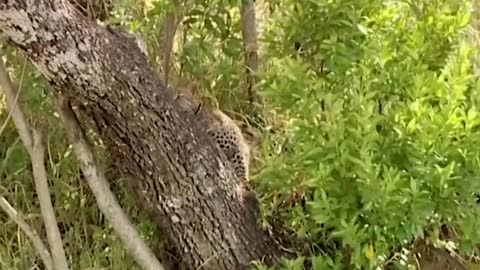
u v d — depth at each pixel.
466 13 4.32
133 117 4.14
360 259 3.99
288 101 4.11
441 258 4.39
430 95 4.09
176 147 4.27
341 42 4.11
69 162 4.89
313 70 4.25
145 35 4.36
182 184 4.32
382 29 4.15
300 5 4.22
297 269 4.18
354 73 4.09
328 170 3.96
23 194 4.88
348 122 3.99
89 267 4.67
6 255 4.71
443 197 3.96
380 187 3.85
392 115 4.01
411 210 3.89
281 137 4.63
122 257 4.66
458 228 4.21
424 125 3.96
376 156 4.00
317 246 4.45
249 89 5.06
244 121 5.03
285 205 4.54
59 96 4.14
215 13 4.59
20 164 4.94
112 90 4.02
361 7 4.09
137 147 4.22
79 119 4.27
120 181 4.69
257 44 4.92
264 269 4.20
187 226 4.40
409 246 4.30
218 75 4.93
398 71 4.07
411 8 4.31
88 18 4.02
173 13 4.44
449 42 4.31
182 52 4.67
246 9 4.85
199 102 4.63
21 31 3.75
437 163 3.98
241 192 4.52
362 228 3.95
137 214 4.67
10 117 4.59
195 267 4.49
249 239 4.46
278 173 4.26
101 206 4.29
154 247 4.65
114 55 4.00
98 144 4.70
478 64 4.63
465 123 3.97
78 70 3.89
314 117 4.07
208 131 4.59
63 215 4.87
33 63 3.88
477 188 3.96
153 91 4.17
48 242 4.50
